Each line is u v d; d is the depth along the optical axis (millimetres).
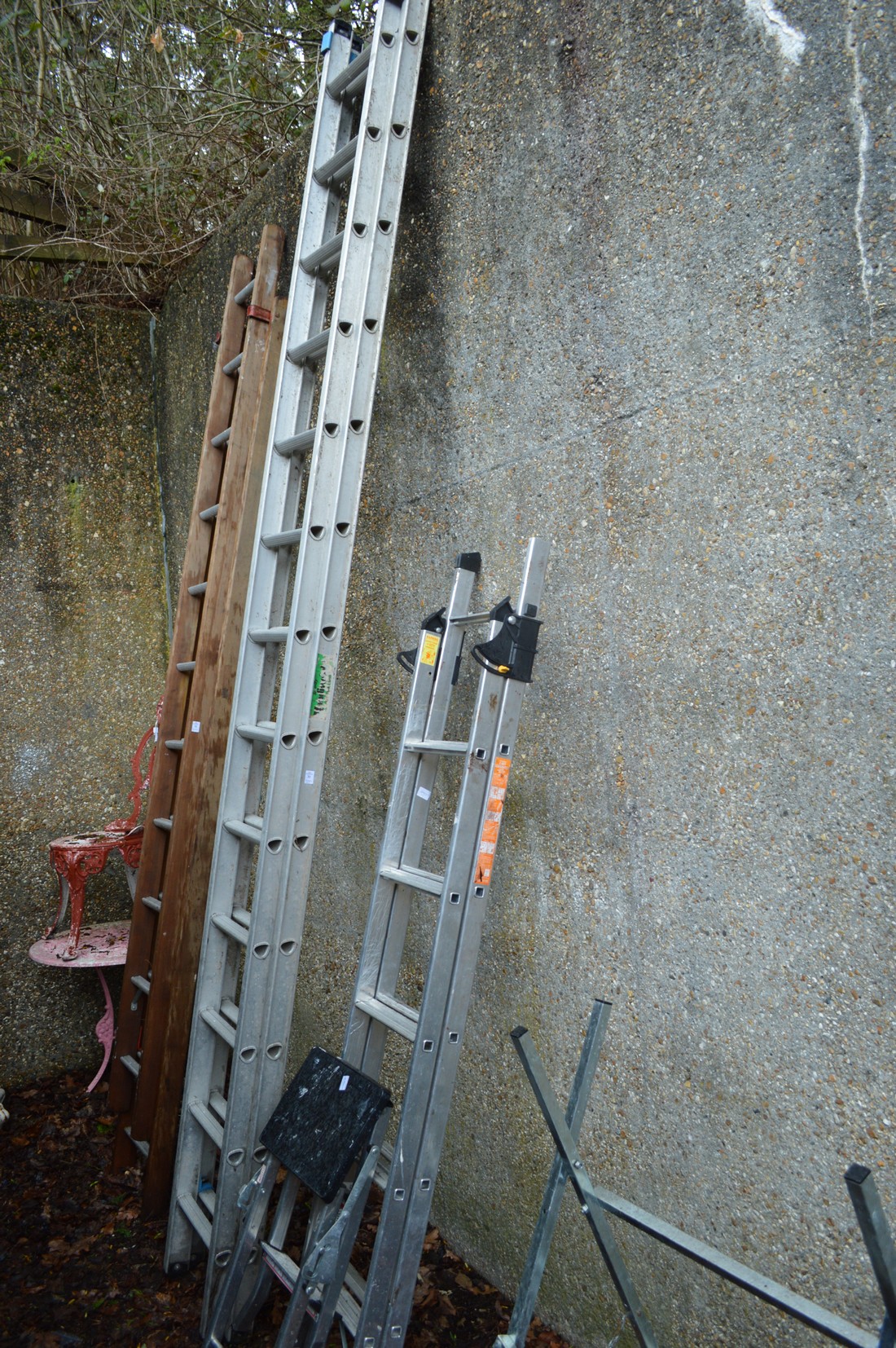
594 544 1923
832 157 1461
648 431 1794
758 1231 1640
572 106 1905
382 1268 1781
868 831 1459
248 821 2486
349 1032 2027
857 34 1412
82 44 4293
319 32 3873
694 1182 1756
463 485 2279
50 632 3670
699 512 1706
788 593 1564
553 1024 2072
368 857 2705
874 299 1424
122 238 3969
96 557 3773
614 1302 1952
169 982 2762
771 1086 1612
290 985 2211
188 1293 2414
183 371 3660
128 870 3414
